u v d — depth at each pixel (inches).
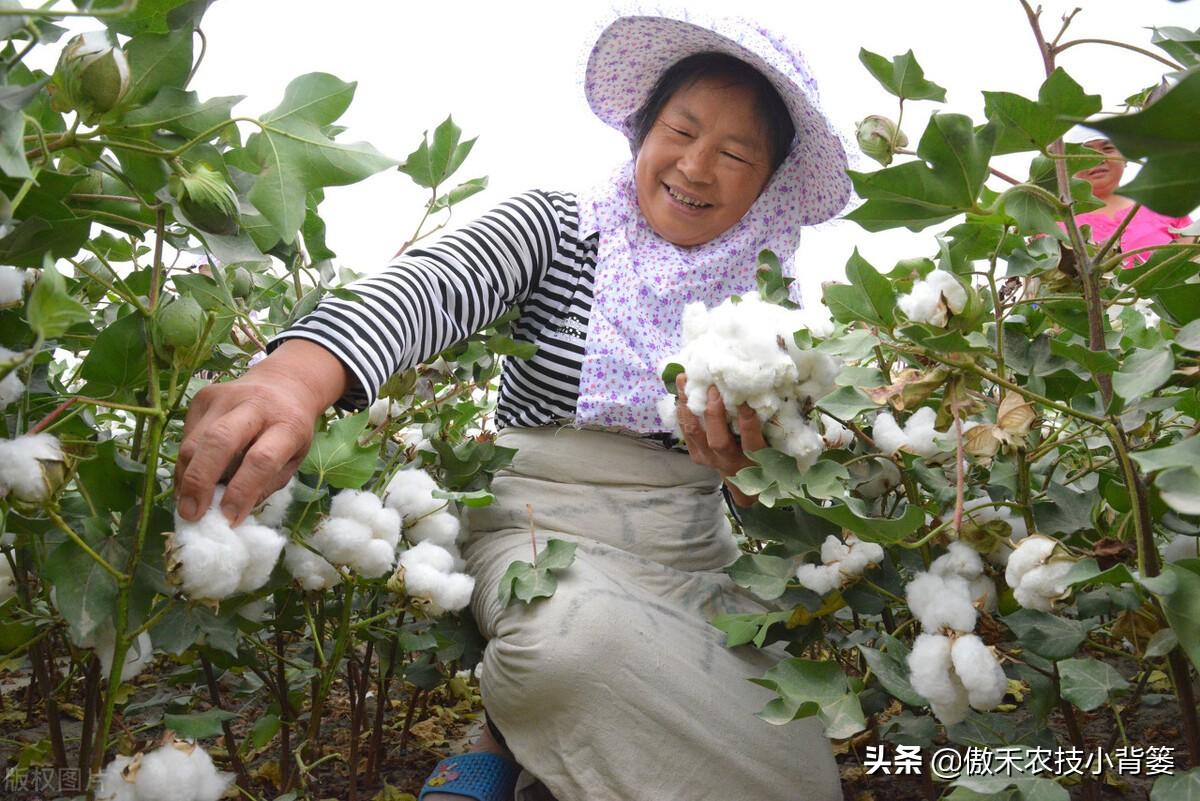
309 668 53.4
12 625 45.6
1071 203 42.0
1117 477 47.3
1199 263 43.7
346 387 52.0
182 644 42.8
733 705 55.5
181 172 37.7
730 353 48.9
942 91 51.8
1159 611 41.6
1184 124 23.0
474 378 72.8
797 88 64.2
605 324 64.6
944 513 50.8
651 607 57.1
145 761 38.0
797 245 70.9
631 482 64.1
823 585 50.7
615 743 53.1
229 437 41.1
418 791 62.8
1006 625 47.4
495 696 55.3
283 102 41.3
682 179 66.3
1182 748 61.9
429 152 64.6
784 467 47.7
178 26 38.7
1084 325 47.9
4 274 37.2
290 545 48.3
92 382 41.3
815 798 55.8
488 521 64.4
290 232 40.8
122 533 39.5
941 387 44.1
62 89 36.1
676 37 68.4
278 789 58.5
